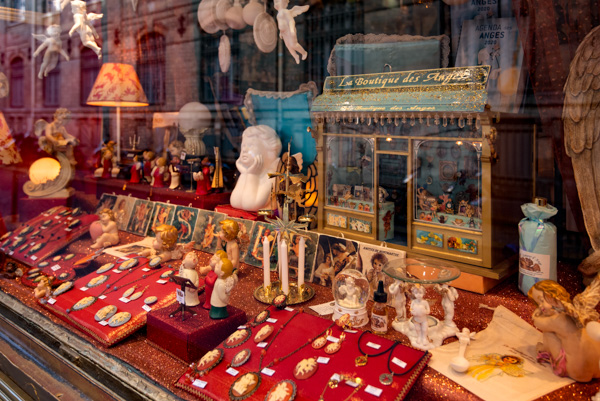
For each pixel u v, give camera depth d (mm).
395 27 2078
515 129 1708
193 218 2438
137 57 2928
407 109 1763
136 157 2863
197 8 2598
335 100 2059
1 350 1924
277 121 2479
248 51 2506
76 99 2994
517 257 1791
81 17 2869
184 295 1612
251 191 2396
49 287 2033
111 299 1848
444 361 1297
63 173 2906
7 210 2787
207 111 2629
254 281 2021
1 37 2770
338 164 2100
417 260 1619
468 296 1637
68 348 1694
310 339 1391
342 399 1132
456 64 1899
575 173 1576
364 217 2008
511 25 1726
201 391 1286
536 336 1397
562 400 1114
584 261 1548
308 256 2002
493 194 1618
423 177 1809
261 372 1277
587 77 1522
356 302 1572
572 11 1541
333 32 2254
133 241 2545
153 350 1575
